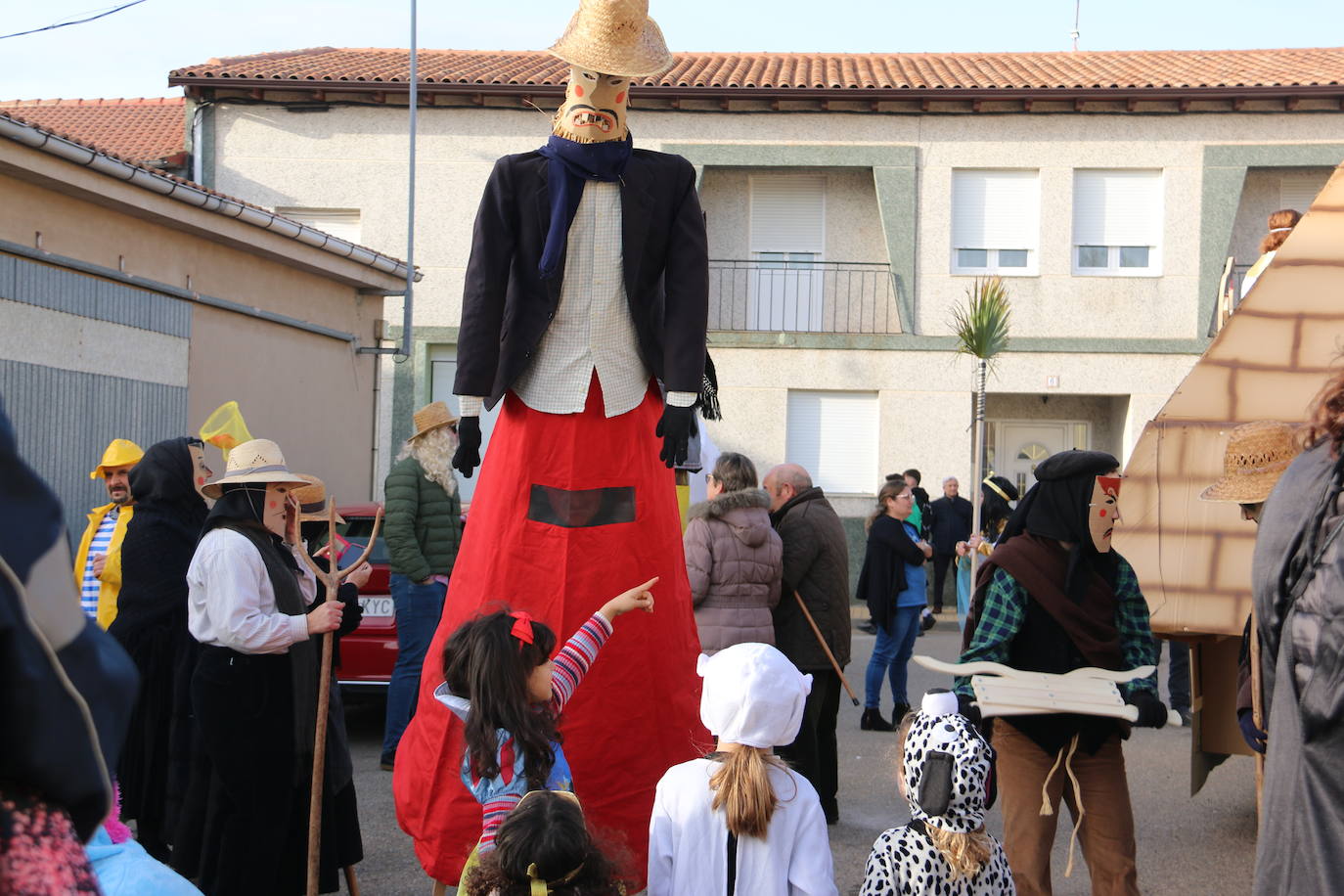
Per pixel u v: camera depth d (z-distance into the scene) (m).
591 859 2.73
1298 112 18.16
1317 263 4.97
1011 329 18.62
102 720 1.32
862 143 18.72
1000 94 18.30
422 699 4.11
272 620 4.07
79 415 9.62
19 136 8.36
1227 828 6.14
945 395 18.66
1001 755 3.96
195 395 11.03
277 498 4.41
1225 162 18.30
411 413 18.78
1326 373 4.91
